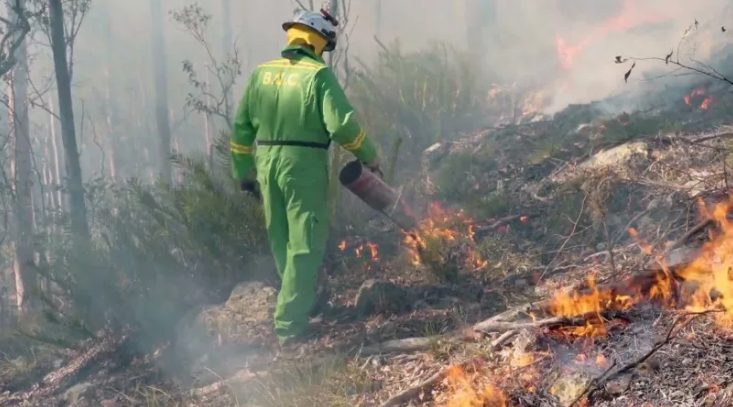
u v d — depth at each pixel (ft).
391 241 15.64
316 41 12.34
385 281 13.30
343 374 10.94
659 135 15.74
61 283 16.05
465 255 14.34
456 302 12.62
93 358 14.07
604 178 14.60
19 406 13.30
